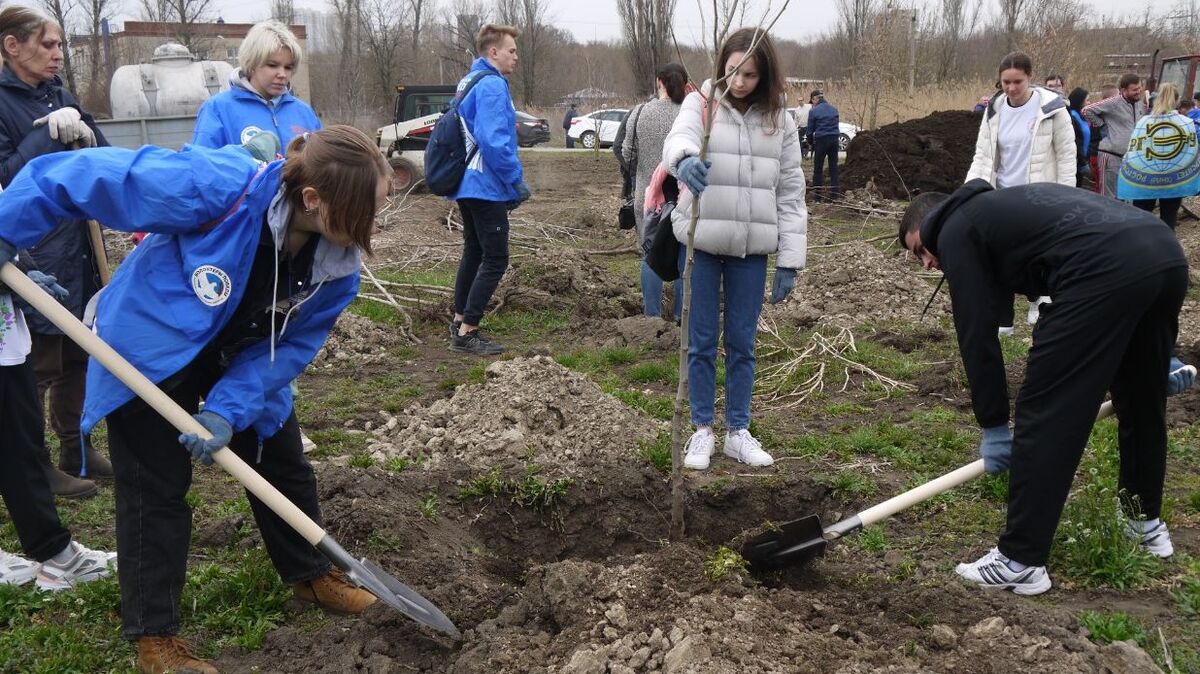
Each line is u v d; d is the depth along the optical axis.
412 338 8.03
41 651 3.39
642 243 7.85
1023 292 3.63
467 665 3.16
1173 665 3.21
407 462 5.12
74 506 4.70
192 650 3.43
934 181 18.23
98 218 2.88
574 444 5.19
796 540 3.81
